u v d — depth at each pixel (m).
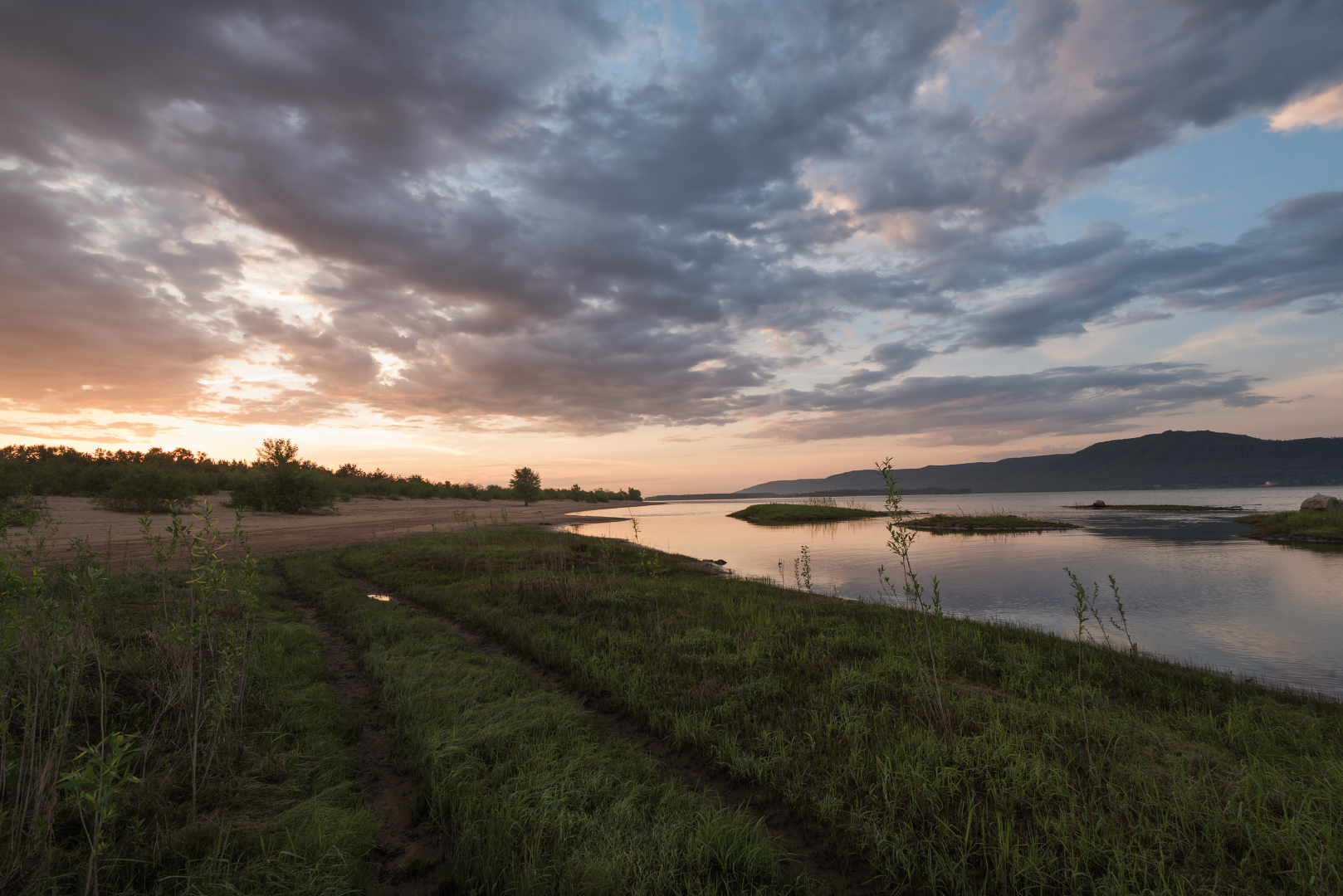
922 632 11.15
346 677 8.66
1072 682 8.42
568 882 3.82
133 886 3.70
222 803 4.69
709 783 5.59
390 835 4.65
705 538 39.19
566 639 10.34
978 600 16.75
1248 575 20.23
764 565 24.98
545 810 4.67
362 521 39.34
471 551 22.33
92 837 3.63
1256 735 6.41
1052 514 58.69
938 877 4.07
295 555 21.31
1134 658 9.68
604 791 5.01
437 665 8.70
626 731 6.88
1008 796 5.00
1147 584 18.75
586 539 28.69
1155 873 3.98
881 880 4.13
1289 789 4.91
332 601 13.27
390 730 6.60
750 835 4.39
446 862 4.25
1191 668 9.52
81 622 5.43
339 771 5.46
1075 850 4.20
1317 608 15.14
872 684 7.88
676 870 3.99
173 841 4.02
